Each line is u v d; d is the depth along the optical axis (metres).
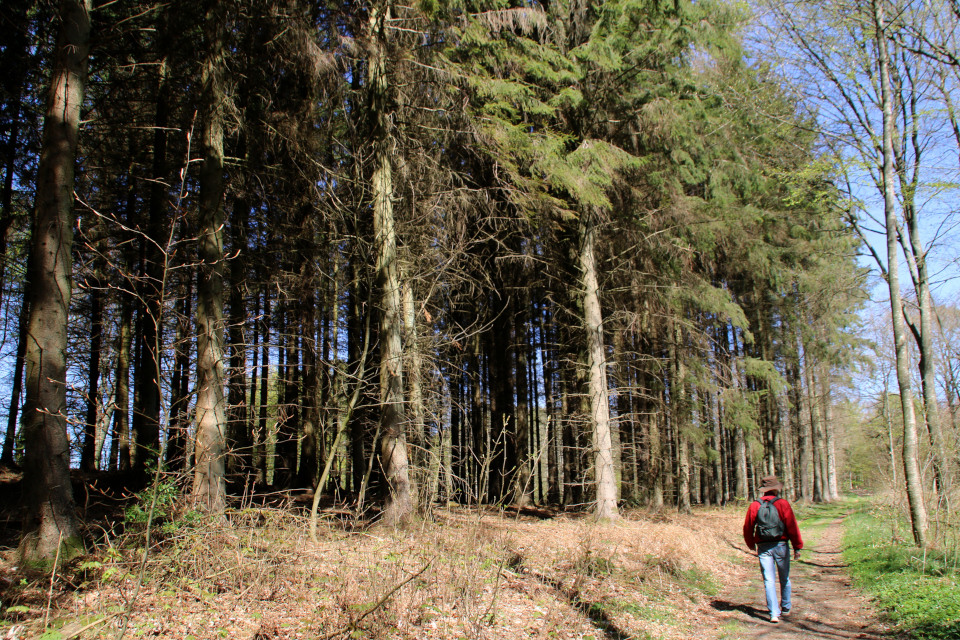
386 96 10.91
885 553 9.40
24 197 12.16
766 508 6.59
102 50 9.45
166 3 9.12
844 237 14.74
